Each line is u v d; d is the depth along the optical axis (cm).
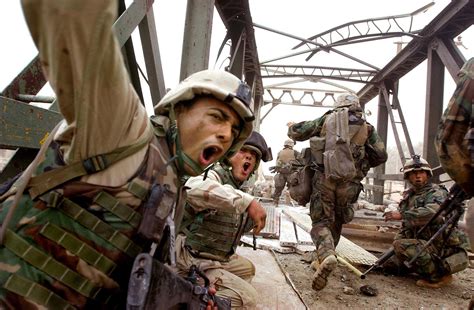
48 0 72
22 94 194
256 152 245
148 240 100
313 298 362
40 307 93
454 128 222
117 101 89
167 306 109
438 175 778
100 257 98
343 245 538
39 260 94
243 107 120
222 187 187
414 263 419
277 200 1083
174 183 115
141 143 102
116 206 98
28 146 176
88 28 76
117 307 107
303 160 436
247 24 704
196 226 235
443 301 377
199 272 144
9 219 94
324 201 401
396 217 462
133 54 247
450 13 732
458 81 228
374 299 371
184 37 352
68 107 89
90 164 95
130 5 220
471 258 555
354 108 409
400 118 1114
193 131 118
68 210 95
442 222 417
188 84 120
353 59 1170
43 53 82
